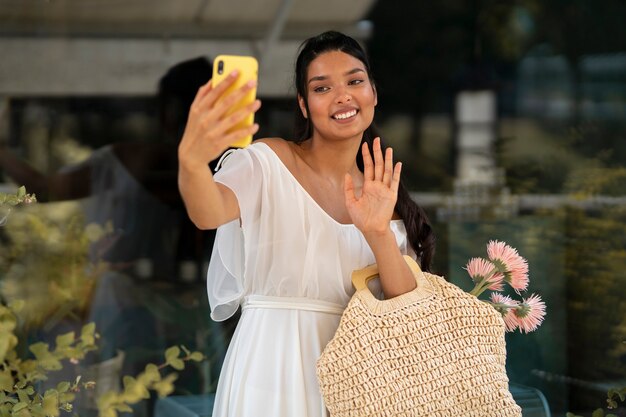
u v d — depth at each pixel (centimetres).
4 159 312
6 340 269
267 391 221
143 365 320
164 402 320
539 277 366
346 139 230
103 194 319
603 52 371
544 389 364
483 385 218
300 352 222
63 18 317
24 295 306
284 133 337
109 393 313
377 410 210
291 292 224
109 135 321
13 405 265
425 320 216
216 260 238
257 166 221
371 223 212
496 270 248
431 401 214
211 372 327
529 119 367
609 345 369
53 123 316
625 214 371
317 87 226
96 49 320
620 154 371
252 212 220
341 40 228
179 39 327
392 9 354
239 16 333
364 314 213
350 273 226
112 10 321
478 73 362
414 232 246
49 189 314
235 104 179
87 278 314
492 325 220
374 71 353
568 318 367
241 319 231
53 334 308
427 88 358
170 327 324
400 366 213
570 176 369
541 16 367
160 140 325
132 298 320
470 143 362
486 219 362
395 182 213
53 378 307
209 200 191
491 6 362
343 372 210
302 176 229
